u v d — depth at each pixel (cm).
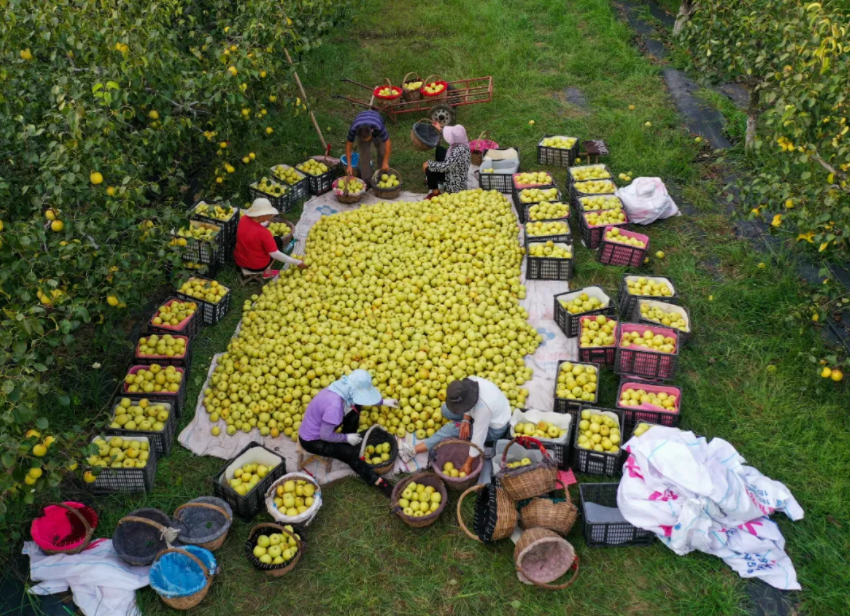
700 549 690
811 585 659
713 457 727
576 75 1576
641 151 1300
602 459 755
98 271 751
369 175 1233
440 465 784
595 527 693
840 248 827
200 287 989
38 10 852
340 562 705
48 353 715
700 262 1057
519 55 1630
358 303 981
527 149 1353
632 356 850
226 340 965
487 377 884
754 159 1211
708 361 900
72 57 906
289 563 682
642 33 1741
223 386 871
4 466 588
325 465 796
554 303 963
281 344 924
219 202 1038
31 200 793
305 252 1120
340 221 1142
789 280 980
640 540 706
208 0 1192
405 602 670
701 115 1376
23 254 705
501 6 1864
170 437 820
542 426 789
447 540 721
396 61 1652
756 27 1055
